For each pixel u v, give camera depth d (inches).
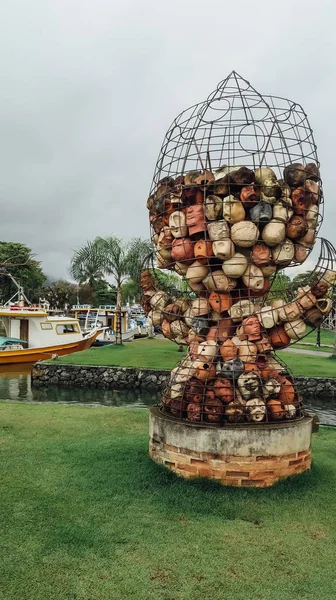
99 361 853.8
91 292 2452.0
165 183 230.8
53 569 140.2
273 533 164.6
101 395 724.0
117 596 128.8
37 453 247.6
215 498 188.1
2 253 2037.4
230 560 147.3
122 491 195.3
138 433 299.4
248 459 197.6
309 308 215.2
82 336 1176.8
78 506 181.6
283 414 212.2
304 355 1019.9
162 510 179.5
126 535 160.6
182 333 238.7
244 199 203.6
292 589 133.6
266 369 215.9
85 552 149.5
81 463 229.8
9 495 190.4
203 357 214.7
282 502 187.6
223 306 219.0
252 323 213.9
